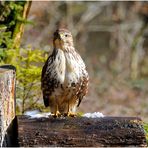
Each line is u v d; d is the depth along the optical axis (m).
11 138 9.75
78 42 31.19
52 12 28.88
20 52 13.58
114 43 31.73
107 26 31.83
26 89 13.01
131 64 29.28
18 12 13.96
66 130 9.20
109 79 26.80
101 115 10.11
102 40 33.12
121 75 28.08
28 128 9.20
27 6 14.23
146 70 28.95
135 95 24.02
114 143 9.16
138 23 31.78
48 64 10.52
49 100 10.92
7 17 13.95
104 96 23.70
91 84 25.16
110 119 9.31
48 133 9.17
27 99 13.36
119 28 31.58
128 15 32.16
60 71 10.45
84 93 10.91
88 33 33.00
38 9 19.94
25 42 18.00
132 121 9.27
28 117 9.43
